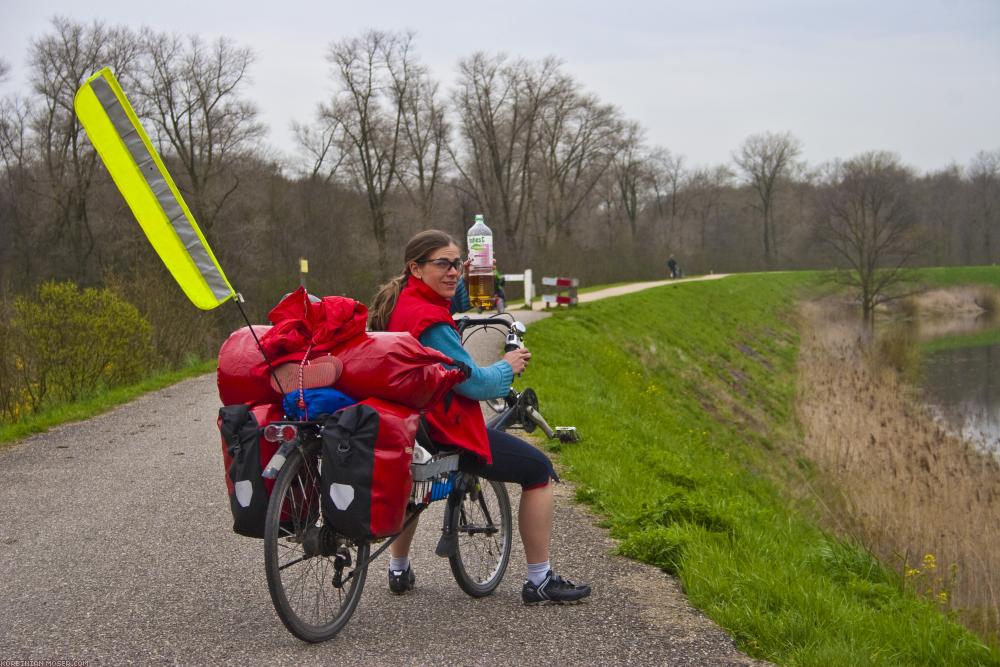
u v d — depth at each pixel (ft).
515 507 21.71
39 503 22.43
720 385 83.30
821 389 91.35
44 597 15.38
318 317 12.66
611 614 14.67
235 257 130.31
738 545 19.17
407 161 161.58
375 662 12.49
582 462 26.76
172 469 26.37
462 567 14.88
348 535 12.01
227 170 131.85
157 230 11.38
